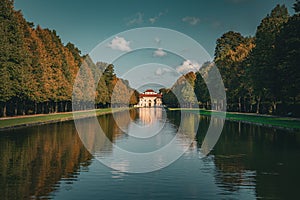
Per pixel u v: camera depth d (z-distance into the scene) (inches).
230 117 2244.1
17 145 903.7
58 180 528.1
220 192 470.0
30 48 2185.0
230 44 3344.0
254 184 511.2
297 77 1509.6
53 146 896.9
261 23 2193.7
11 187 485.1
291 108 1931.6
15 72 1685.5
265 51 1968.5
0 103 2043.6
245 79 2321.6
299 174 575.2
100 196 447.8
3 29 1688.0
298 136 1131.9
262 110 2469.2
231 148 887.1
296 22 1562.5
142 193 463.5
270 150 840.3
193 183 518.9
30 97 2004.2
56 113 2721.5
